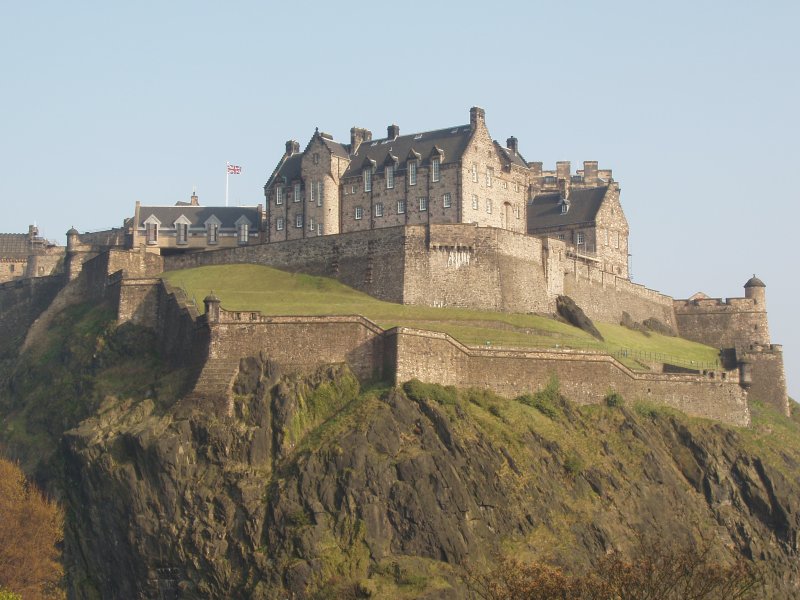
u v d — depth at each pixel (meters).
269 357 190.62
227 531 173.75
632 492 194.12
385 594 164.50
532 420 196.75
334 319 192.62
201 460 181.25
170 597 174.62
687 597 133.00
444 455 180.00
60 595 174.88
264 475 178.62
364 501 172.75
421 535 172.12
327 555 167.88
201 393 187.12
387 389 187.38
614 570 133.25
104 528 182.00
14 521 173.88
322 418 186.38
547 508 183.50
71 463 189.88
